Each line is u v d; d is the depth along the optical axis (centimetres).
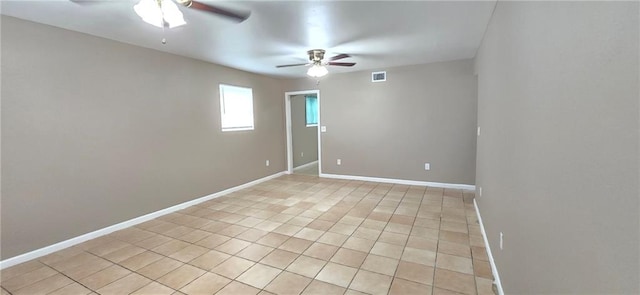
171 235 301
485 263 234
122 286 210
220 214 365
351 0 213
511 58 170
